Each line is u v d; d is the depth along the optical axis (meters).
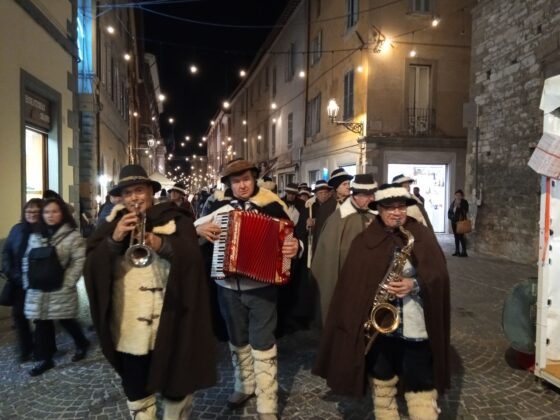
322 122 20.88
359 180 4.07
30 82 7.57
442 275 2.84
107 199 5.77
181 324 2.68
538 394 4.01
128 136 27.67
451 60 16.42
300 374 4.43
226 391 4.07
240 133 45.34
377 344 3.00
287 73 26.95
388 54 15.93
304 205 7.92
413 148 16.22
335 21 19.19
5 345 5.26
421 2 16.16
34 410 3.73
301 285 4.10
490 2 12.27
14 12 6.99
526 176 10.96
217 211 3.73
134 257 2.42
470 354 4.98
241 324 3.71
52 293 4.49
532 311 4.38
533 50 10.70
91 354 4.89
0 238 6.53
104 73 16.89
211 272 3.64
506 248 11.73
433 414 2.91
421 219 4.53
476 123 12.95
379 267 2.94
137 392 2.73
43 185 8.75
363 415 3.65
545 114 4.17
